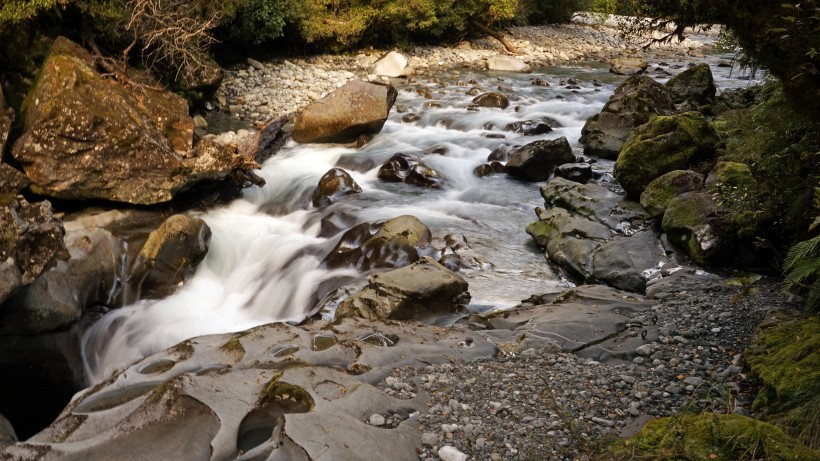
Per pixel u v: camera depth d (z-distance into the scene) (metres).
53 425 4.35
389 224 8.71
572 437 4.32
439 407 4.68
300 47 21.94
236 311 8.36
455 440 4.28
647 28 5.78
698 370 5.18
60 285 7.19
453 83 19.84
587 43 29.72
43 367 7.06
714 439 3.79
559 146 11.75
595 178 11.27
